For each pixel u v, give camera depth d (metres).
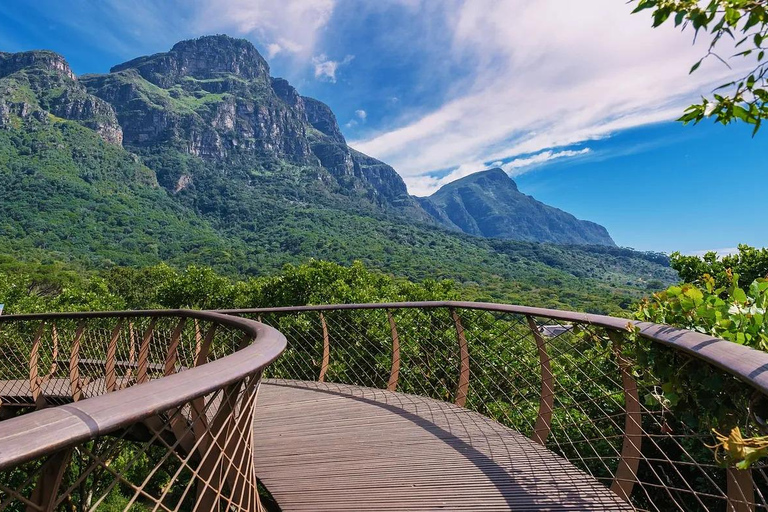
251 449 1.84
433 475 2.81
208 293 19.56
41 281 35.38
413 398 4.76
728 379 1.39
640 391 2.58
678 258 9.80
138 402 0.96
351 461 3.09
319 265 17.02
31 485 0.85
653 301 2.01
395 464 3.01
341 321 9.27
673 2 1.41
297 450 3.34
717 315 1.66
